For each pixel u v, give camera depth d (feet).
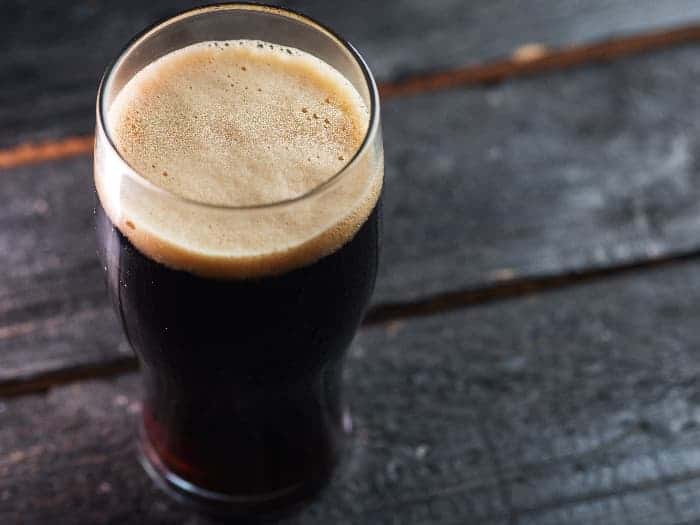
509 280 1.82
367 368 1.75
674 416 1.71
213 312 1.30
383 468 1.67
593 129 1.99
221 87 1.37
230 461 1.58
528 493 1.65
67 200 1.86
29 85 1.96
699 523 1.63
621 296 1.82
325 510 1.63
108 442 1.67
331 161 1.32
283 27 1.37
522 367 1.75
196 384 1.44
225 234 1.25
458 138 1.97
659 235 1.87
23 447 1.65
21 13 2.04
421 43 2.06
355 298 1.37
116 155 1.23
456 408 1.72
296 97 1.36
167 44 1.37
